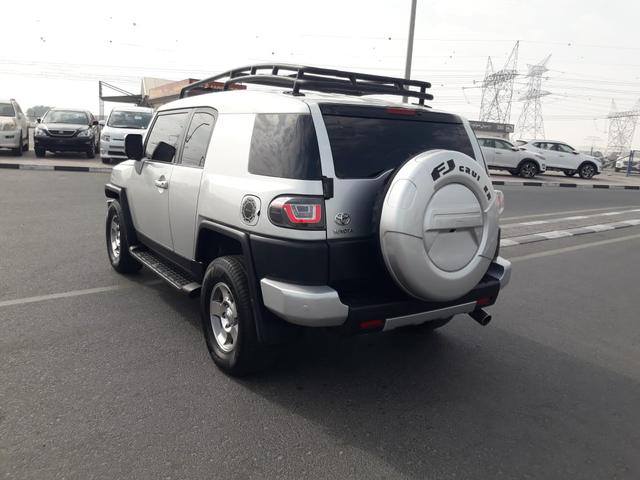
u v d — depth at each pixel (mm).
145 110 18250
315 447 2984
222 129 3912
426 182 3137
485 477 2809
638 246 9211
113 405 3289
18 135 17859
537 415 3471
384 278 3350
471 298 3676
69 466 2703
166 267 4789
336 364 4066
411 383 3818
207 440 2988
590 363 4336
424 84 4348
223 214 3631
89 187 12391
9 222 8336
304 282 3135
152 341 4234
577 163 25516
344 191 3215
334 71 3807
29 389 3424
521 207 13664
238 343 3533
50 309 4816
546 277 6977
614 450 3115
